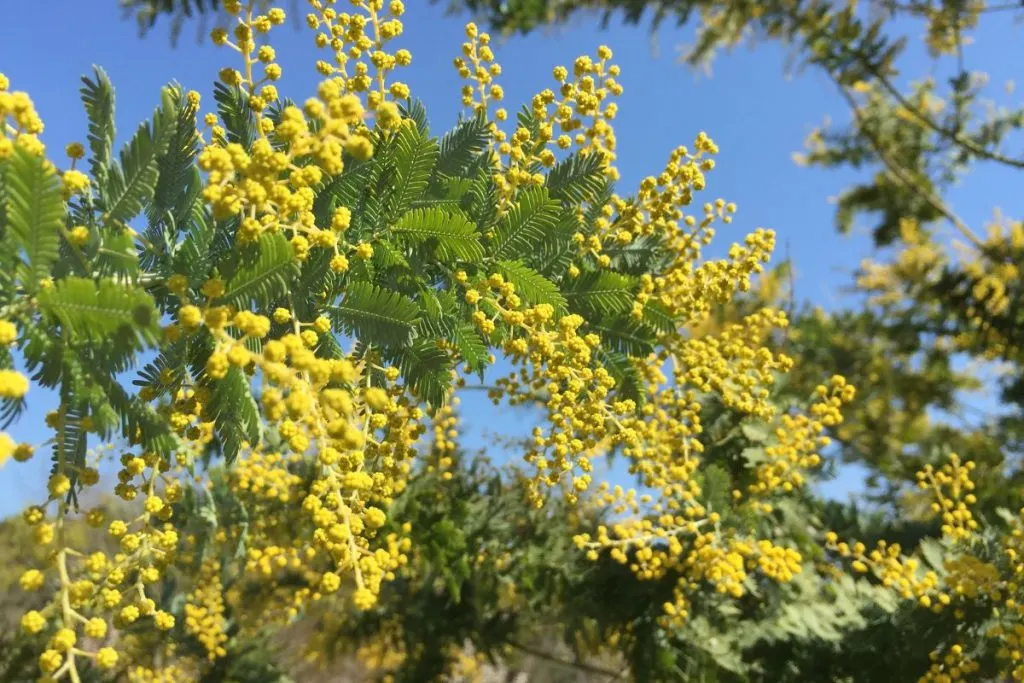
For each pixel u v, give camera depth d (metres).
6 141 1.15
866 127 8.57
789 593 3.74
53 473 1.37
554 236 1.94
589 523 4.06
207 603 4.20
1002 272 6.91
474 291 1.76
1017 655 2.46
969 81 6.97
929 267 8.77
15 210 1.13
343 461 1.49
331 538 1.42
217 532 3.76
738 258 2.36
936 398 9.44
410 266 1.74
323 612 5.84
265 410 1.21
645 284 2.22
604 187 2.07
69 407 1.30
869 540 4.05
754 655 3.79
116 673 4.31
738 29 6.68
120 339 1.15
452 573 3.71
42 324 1.23
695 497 3.21
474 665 7.25
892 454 8.56
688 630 3.71
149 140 1.36
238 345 1.26
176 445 1.38
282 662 5.48
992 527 3.04
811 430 3.16
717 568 2.91
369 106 1.63
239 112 1.54
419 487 3.88
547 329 1.89
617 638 4.27
